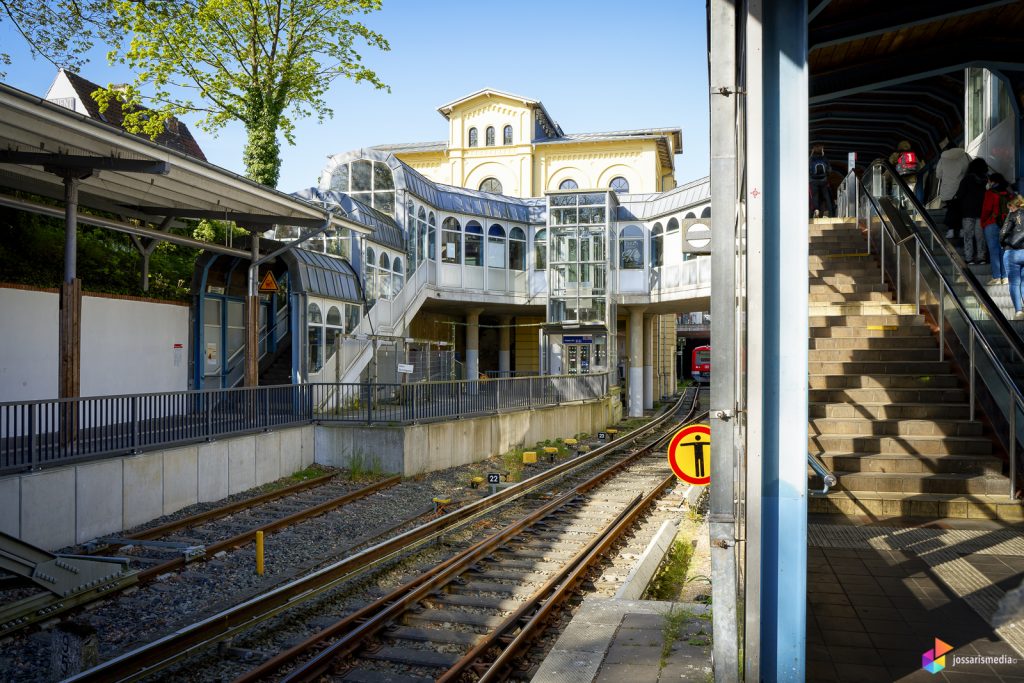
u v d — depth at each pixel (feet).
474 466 63.41
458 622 26.11
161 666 22.03
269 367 73.97
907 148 48.60
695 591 28.66
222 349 70.69
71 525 36.37
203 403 47.19
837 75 29.17
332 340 74.13
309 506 45.39
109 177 47.73
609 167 148.66
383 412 59.72
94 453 38.22
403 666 22.81
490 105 152.35
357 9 82.74
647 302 116.78
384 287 88.17
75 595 27.43
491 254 115.55
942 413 32.19
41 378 52.85
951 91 44.19
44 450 37.76
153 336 62.90
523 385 77.61
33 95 32.35
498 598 28.73
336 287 74.43
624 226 117.70
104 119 94.63
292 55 84.07
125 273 75.77
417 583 29.94
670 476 57.67
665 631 19.88
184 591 29.99
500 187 151.84
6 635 25.05
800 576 14.14
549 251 115.96
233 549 36.22
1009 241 34.27
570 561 32.09
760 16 13.67
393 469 55.83
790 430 14.17
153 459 41.78
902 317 38.86
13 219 67.00
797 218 14.10
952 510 27.02
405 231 94.12
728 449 14.49
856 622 17.72
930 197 53.93
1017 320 33.73
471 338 122.93
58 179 49.24
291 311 68.49
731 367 14.46
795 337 14.14
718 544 14.51
